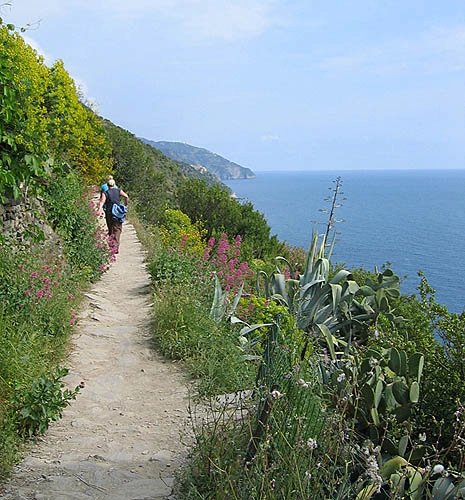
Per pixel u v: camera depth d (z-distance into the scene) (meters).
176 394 6.12
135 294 10.24
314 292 8.52
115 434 5.11
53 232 10.17
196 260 10.38
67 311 7.70
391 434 4.15
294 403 3.76
